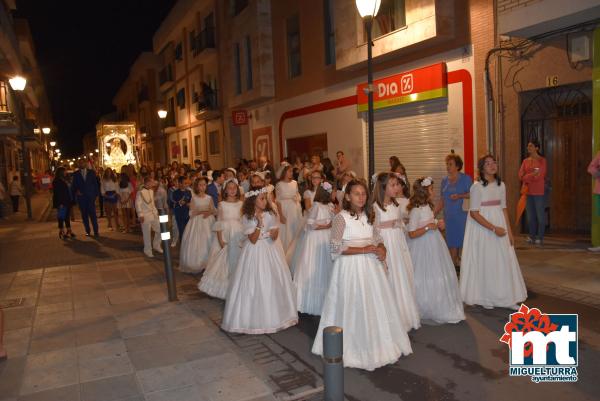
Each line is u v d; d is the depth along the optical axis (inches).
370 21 307.4
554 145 363.9
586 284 248.1
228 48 832.3
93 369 177.3
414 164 464.1
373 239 171.0
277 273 210.8
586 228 355.6
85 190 508.7
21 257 408.5
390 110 487.2
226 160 914.7
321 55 588.7
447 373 164.2
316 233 228.4
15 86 636.1
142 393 157.6
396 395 150.9
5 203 760.3
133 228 569.9
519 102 363.6
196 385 161.8
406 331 179.0
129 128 1429.6
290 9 649.0
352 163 550.6
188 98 1144.8
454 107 412.8
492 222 223.9
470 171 403.9
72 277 324.2
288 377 166.2
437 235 212.2
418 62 445.7
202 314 236.2
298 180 467.5
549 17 308.8
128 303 258.8
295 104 653.3
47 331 219.5
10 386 166.1
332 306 172.6
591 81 324.8
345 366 168.6
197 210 325.4
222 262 262.7
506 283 221.3
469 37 393.7
